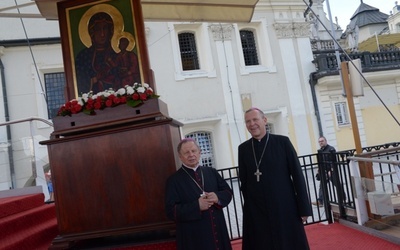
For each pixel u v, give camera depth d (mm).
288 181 3604
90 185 3748
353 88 5809
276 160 3619
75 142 3807
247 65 18203
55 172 3801
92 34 4441
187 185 3363
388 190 4703
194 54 17609
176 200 3320
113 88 4344
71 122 3918
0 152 14102
